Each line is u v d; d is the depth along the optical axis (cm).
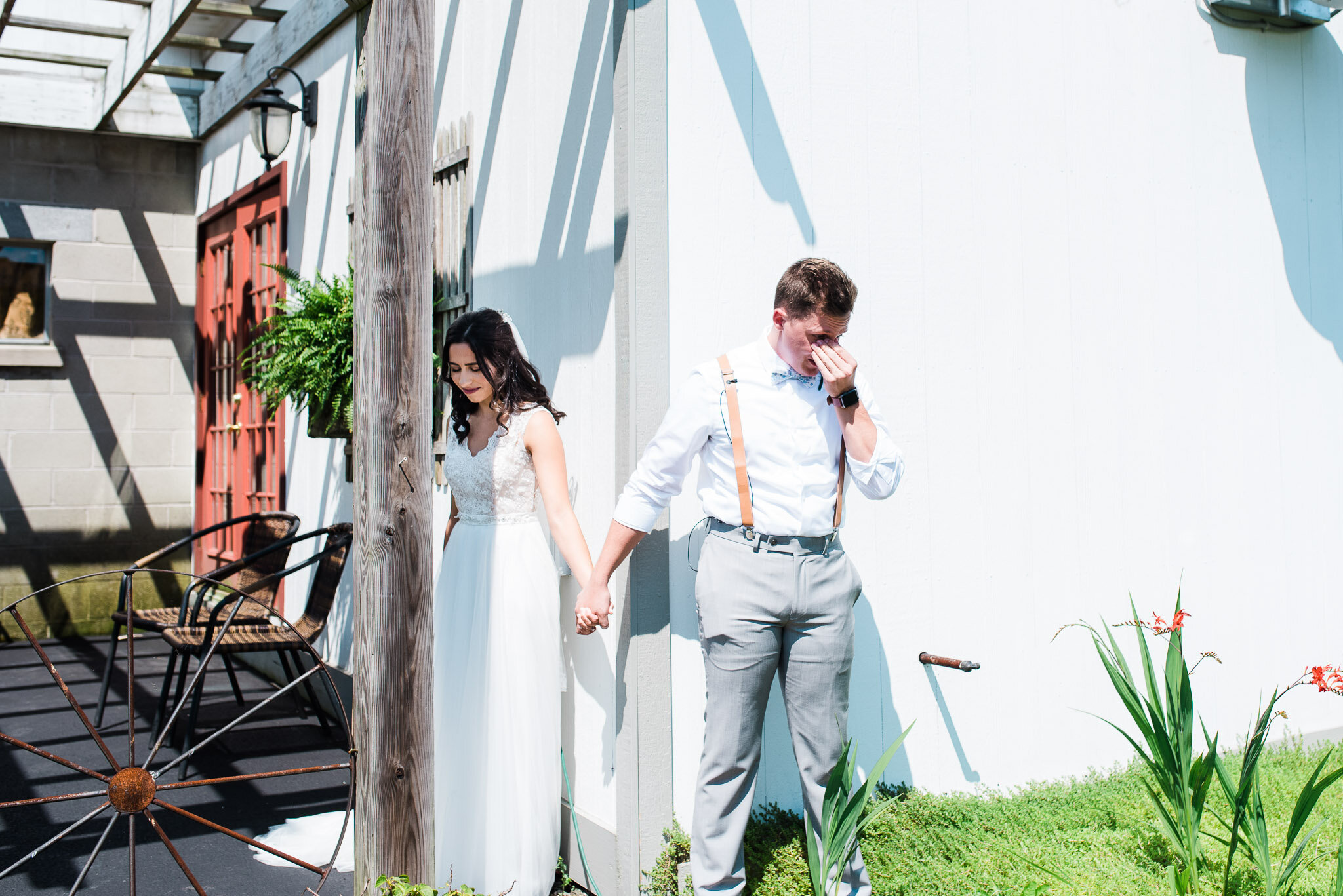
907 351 323
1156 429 371
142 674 552
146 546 669
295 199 534
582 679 302
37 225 641
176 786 237
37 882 286
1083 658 352
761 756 269
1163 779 262
